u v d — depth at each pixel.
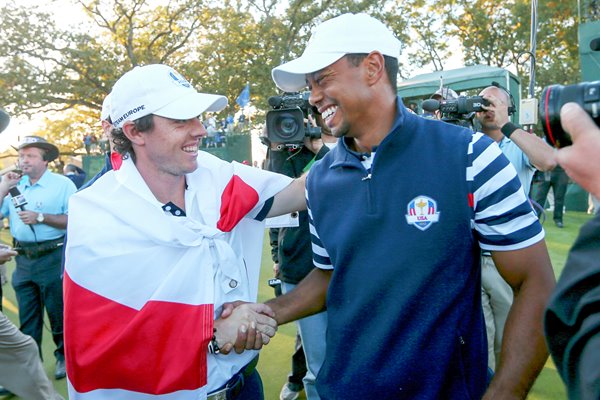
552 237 7.32
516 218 1.36
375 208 1.45
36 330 3.89
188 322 1.59
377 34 1.45
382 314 1.45
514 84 11.50
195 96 1.63
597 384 0.76
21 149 3.78
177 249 1.65
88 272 1.61
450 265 1.40
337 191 1.53
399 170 1.42
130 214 1.63
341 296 1.55
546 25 21.05
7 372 2.93
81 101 22.11
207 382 1.66
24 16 19.84
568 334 0.88
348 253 1.49
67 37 20.55
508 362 1.34
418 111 7.37
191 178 1.79
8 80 20.09
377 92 1.45
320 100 1.50
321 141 2.99
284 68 1.47
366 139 1.49
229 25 22.30
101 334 1.60
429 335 1.41
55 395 3.13
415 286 1.41
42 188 3.80
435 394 1.41
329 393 1.57
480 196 1.37
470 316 1.44
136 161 1.72
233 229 1.82
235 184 1.80
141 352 1.58
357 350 1.50
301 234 2.85
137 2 21.55
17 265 3.83
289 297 1.80
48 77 20.78
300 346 3.20
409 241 1.41
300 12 22.39
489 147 1.38
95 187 1.71
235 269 1.72
